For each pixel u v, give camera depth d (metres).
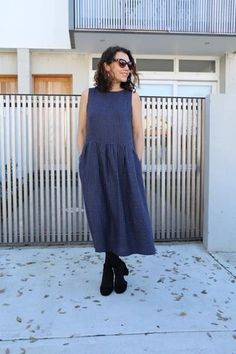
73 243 4.55
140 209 2.90
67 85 9.34
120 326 2.60
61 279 3.44
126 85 2.99
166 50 8.86
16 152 4.40
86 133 2.99
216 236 4.29
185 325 2.62
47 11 8.62
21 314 2.77
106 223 2.98
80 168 2.97
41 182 4.45
